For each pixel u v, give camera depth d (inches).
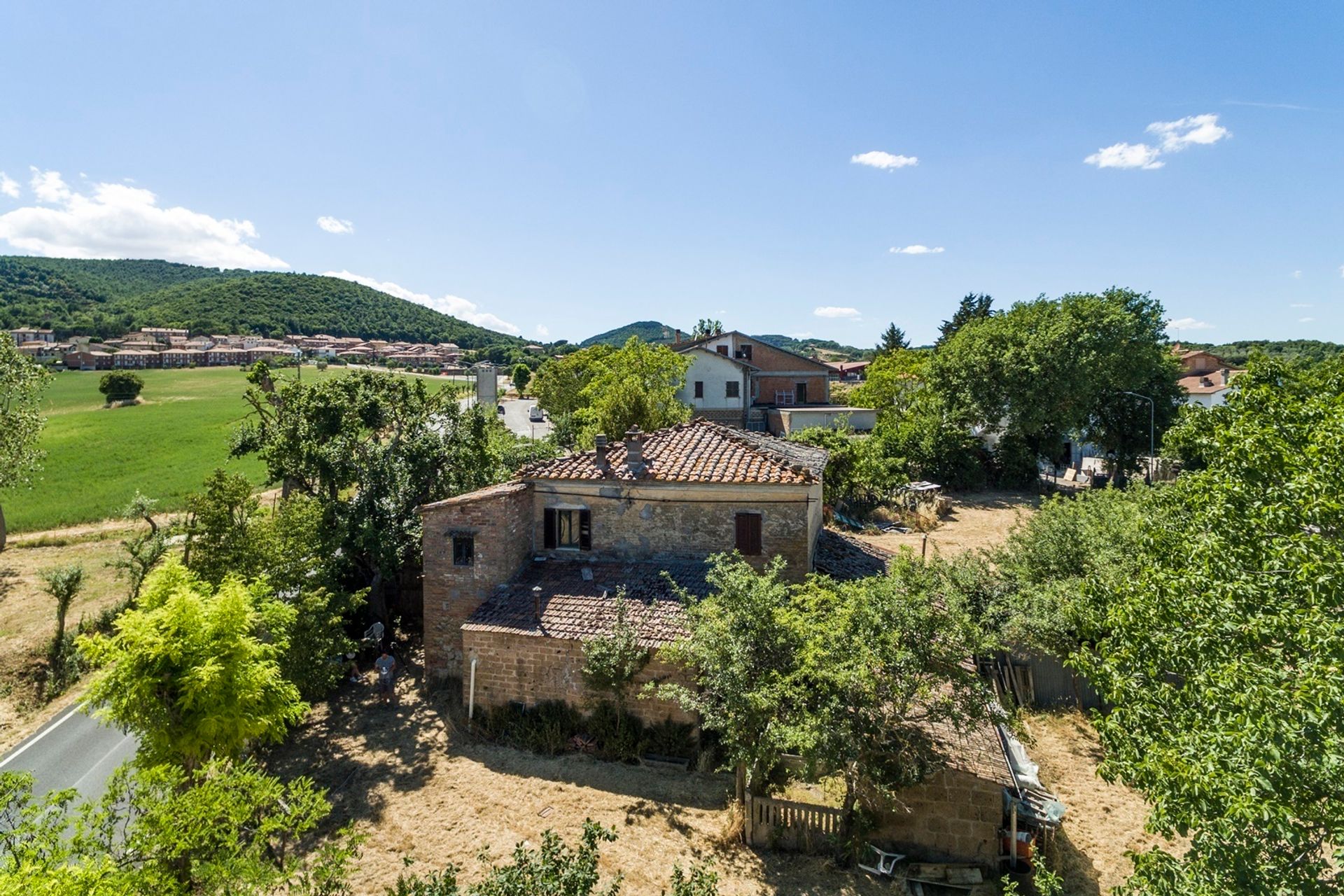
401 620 960.3
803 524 743.1
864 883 491.5
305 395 978.1
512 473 1174.3
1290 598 315.0
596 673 631.8
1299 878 261.4
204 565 668.7
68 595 833.5
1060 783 615.2
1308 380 433.7
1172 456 1766.7
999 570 853.2
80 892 293.4
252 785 388.8
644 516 788.0
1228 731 287.6
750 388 2431.1
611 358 2079.2
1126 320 1852.9
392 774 630.5
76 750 672.4
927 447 2030.0
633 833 546.6
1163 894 295.1
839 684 446.0
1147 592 381.7
